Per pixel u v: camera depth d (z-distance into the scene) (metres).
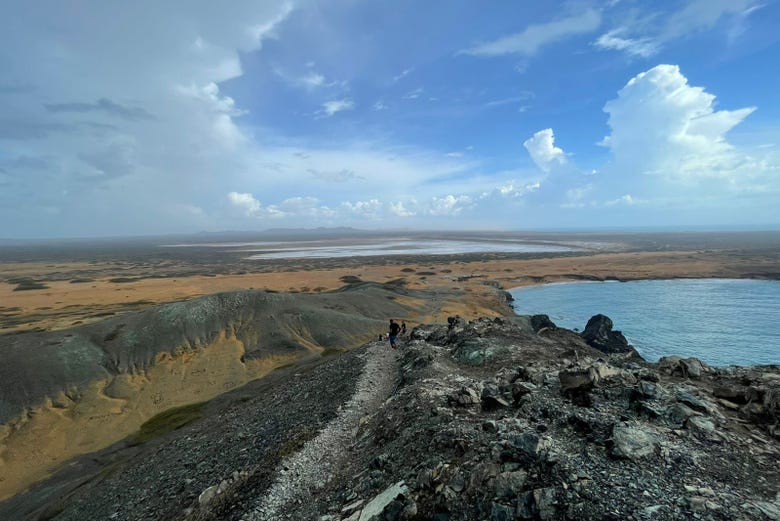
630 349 86.06
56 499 36.97
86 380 73.12
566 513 12.09
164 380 76.88
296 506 17.81
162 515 22.55
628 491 12.55
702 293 154.38
